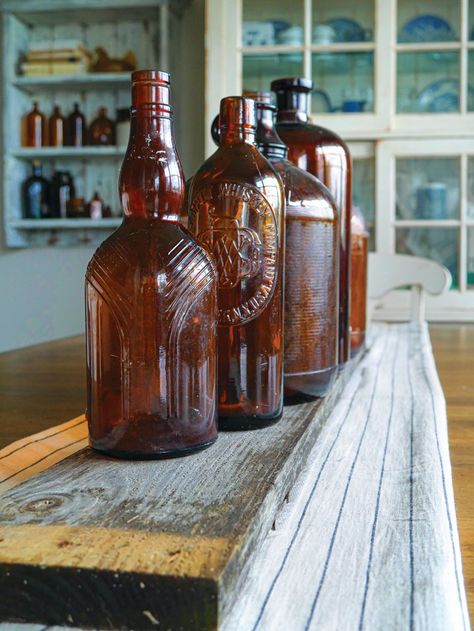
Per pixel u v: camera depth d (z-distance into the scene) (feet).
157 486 1.41
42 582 1.04
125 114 9.80
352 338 3.82
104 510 1.27
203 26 9.96
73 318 10.52
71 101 10.26
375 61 8.48
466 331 6.39
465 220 8.58
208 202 1.85
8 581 1.05
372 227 8.70
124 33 10.07
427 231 8.69
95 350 1.62
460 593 1.11
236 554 1.09
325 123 8.61
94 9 9.52
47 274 10.49
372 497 1.58
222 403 1.86
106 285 1.58
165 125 1.60
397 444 2.09
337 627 1.02
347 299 3.08
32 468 1.66
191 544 1.11
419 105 8.57
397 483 1.69
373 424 2.37
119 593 1.03
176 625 1.02
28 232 10.37
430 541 1.32
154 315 1.58
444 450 2.01
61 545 1.11
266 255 1.87
